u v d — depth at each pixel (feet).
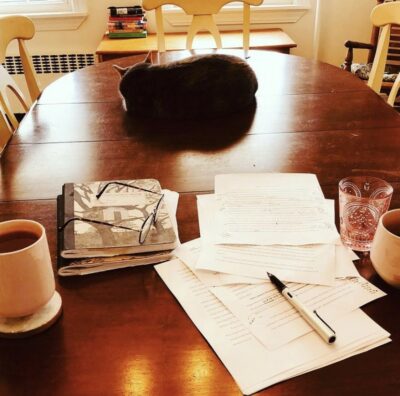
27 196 3.00
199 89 4.02
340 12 9.60
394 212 2.24
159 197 2.76
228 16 9.66
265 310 2.10
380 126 3.91
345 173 3.20
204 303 2.15
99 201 2.69
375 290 2.20
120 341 1.96
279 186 3.03
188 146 3.66
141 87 4.06
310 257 2.41
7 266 1.80
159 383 1.79
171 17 9.52
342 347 1.91
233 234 2.58
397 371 1.82
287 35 9.49
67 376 1.82
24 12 9.60
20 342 1.96
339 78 5.05
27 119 4.19
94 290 2.23
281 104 4.41
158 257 2.40
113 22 9.04
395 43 8.70
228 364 1.85
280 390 1.75
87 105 4.49
